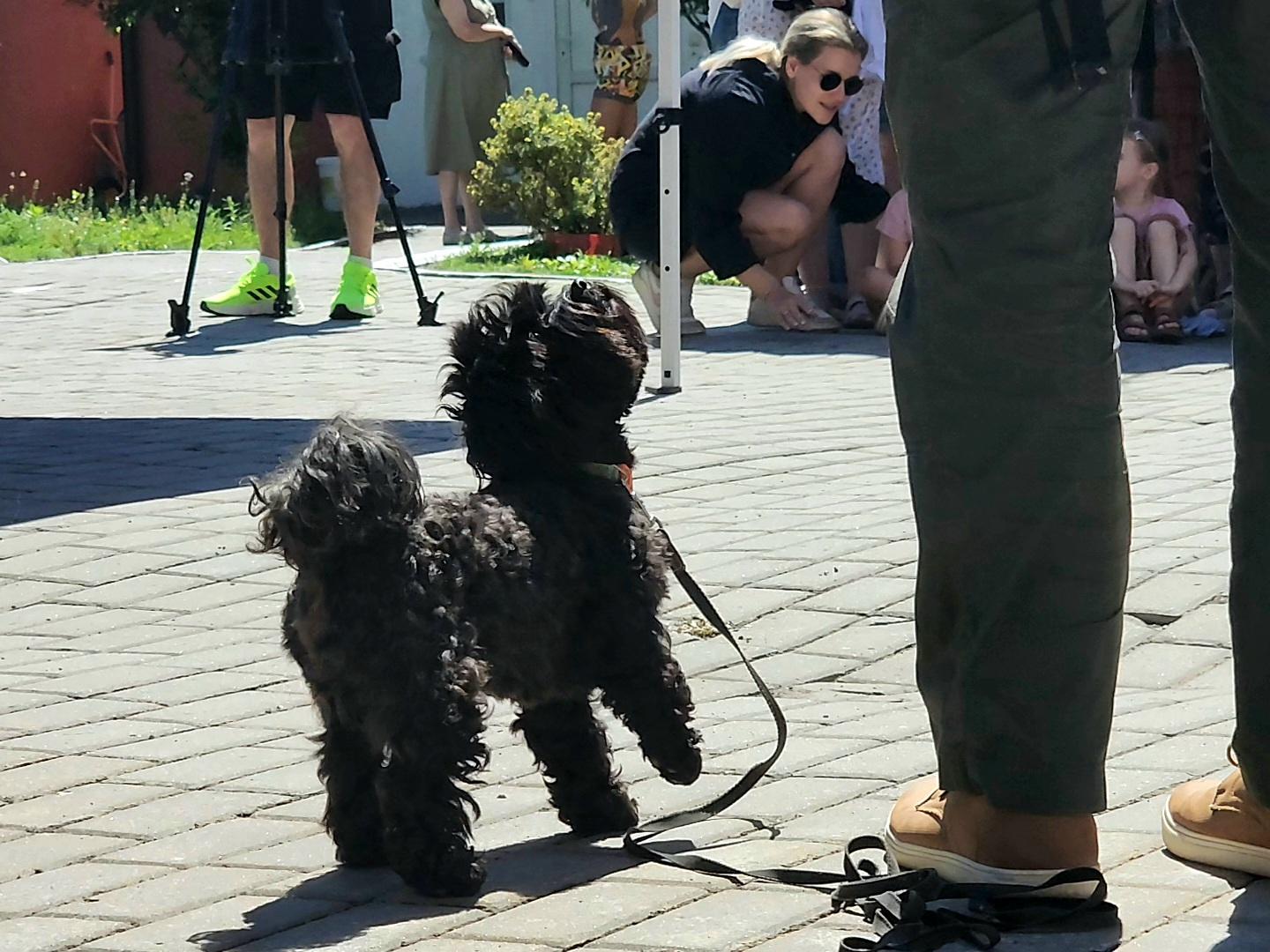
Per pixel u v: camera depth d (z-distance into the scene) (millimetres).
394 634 4410
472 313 4906
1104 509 3766
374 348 8141
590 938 4152
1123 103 3658
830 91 8180
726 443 6801
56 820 4973
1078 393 3695
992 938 3842
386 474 4367
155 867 4820
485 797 5043
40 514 6336
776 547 6004
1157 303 8086
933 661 4008
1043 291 3637
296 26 8680
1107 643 3865
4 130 14445
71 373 7863
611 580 4867
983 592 3834
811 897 4348
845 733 5180
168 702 5406
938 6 3602
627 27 12180
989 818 4004
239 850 4867
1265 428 4023
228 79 8625
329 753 4785
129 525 6258
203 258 10852
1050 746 3891
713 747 5156
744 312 8977
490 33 11438
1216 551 5855
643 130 8227
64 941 4320
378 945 4176
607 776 4906
